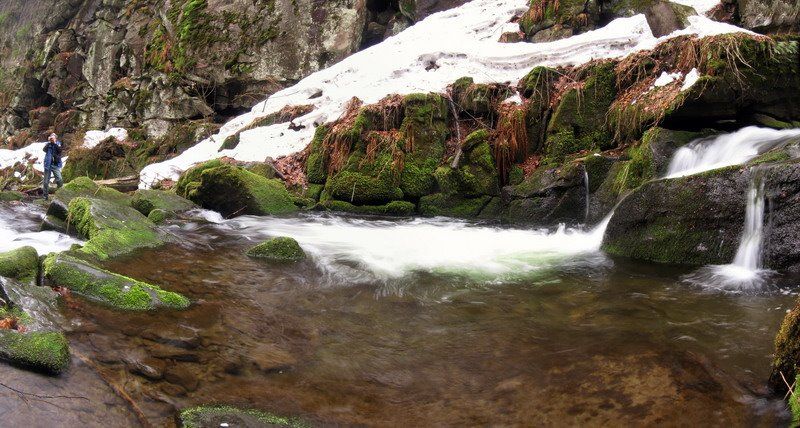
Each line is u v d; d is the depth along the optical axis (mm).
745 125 8859
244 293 5398
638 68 9766
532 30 12680
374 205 10484
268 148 12742
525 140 10281
